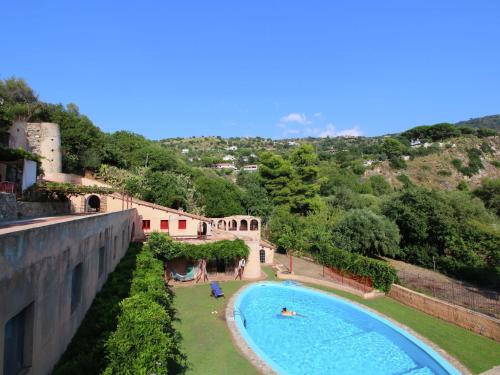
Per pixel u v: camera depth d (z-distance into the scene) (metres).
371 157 119.31
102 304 12.62
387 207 47.84
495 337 18.88
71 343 9.58
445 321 21.72
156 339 9.70
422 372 16.06
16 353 6.23
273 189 61.00
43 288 7.05
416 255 42.44
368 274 28.48
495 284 32.78
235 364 14.55
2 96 43.94
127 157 56.34
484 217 43.25
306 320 22.42
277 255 43.59
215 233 40.47
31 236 6.30
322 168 82.38
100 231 14.20
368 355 17.66
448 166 105.94
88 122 49.56
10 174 20.16
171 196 43.59
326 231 44.06
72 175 37.09
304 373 15.66
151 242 26.88
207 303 22.94
